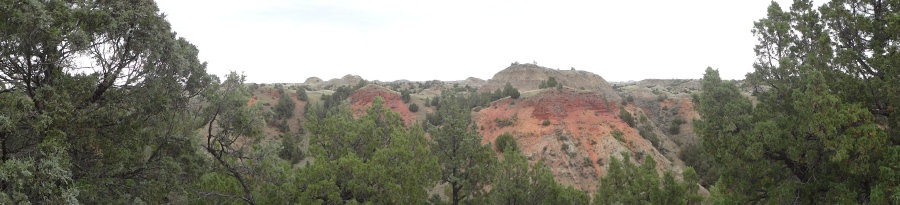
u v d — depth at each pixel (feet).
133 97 47.80
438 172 89.66
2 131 36.70
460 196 112.57
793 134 56.80
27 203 32.65
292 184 71.15
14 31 35.91
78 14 39.29
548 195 91.04
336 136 91.86
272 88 319.88
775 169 58.08
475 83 586.45
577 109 227.61
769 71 61.52
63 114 39.75
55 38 36.42
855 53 54.65
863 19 53.98
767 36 62.18
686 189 80.74
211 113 59.47
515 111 239.50
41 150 37.19
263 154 65.62
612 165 93.97
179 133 56.65
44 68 39.73
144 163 53.62
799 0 61.00
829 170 56.29
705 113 63.67
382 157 80.18
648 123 246.06
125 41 44.88
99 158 49.16
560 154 195.21
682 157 209.67
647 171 89.56
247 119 60.34
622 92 374.43
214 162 64.90
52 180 37.17
